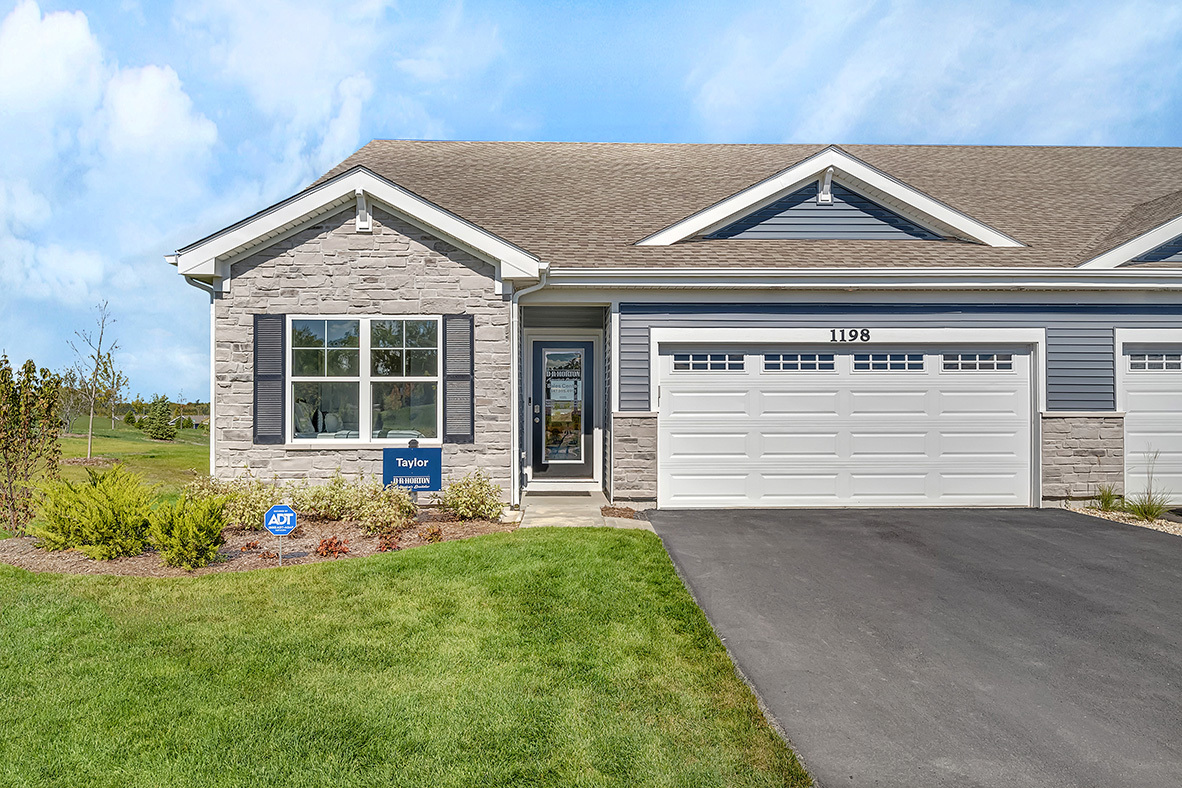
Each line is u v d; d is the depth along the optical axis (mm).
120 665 3963
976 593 5660
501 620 4703
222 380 8938
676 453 9555
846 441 9625
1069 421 9547
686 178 12836
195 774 2932
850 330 9508
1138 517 8766
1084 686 3975
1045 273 9227
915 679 4039
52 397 8219
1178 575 6219
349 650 4188
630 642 4367
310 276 9023
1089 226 10867
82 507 6586
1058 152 14609
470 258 9156
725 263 9445
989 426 9633
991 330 9555
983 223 10078
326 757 3055
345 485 8375
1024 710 3674
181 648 4203
